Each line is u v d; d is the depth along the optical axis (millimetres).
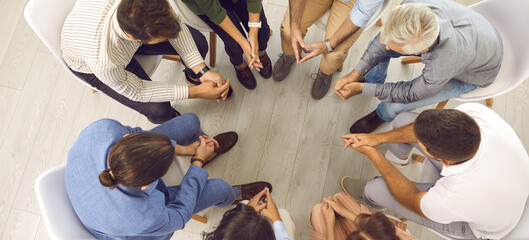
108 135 1187
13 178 1980
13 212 1937
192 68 1614
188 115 1707
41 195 1142
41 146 2029
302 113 2100
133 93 1449
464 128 1077
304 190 1994
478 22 1314
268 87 2137
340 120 2086
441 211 1234
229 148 2012
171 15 1089
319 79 2020
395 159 1910
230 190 1665
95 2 1229
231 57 1861
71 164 1183
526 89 2084
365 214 1197
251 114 2100
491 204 1170
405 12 1165
